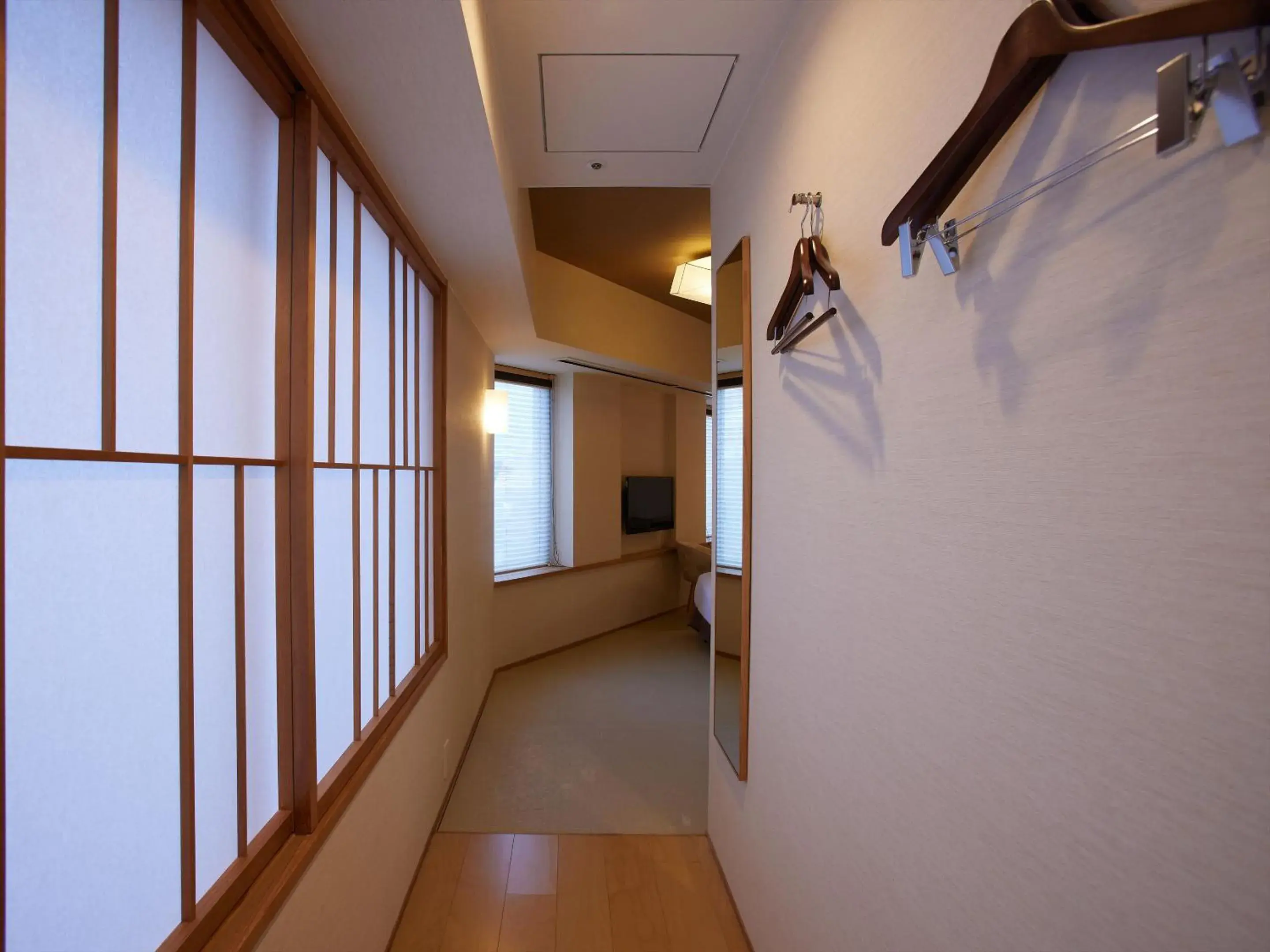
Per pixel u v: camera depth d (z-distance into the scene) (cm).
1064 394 53
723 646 188
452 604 241
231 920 78
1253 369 37
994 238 61
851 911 97
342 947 116
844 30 100
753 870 153
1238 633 38
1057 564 54
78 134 57
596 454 466
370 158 132
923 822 76
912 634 79
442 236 182
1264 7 33
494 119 131
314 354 108
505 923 164
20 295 51
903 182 80
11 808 50
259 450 94
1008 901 60
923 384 76
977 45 64
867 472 92
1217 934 40
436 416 221
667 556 545
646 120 164
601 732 297
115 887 61
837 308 102
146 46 67
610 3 121
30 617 52
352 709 129
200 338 78
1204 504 40
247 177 90
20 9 51
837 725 103
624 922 166
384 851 145
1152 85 43
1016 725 59
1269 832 37
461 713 261
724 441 187
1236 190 38
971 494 66
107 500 61
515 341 340
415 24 90
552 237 309
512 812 223
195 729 75
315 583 109
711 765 203
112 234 61
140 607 66
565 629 441
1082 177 50
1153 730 44
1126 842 47
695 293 347
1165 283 43
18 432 51
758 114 151
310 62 99
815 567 113
